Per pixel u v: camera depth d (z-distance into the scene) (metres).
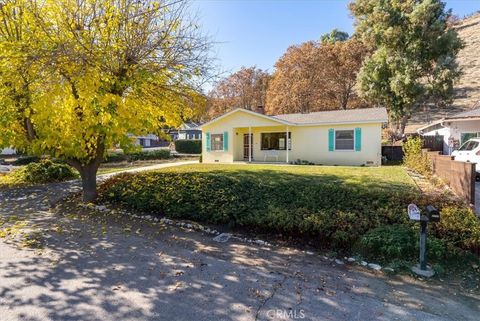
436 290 3.41
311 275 3.75
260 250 4.61
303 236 5.02
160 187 7.20
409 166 12.52
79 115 6.17
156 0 6.59
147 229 5.58
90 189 7.58
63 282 3.46
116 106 5.99
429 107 35.47
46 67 5.65
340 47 33.91
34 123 6.54
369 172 10.26
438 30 22.27
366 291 3.35
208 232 5.45
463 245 4.25
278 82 34.38
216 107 37.66
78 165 7.44
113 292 3.25
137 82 6.18
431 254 4.13
